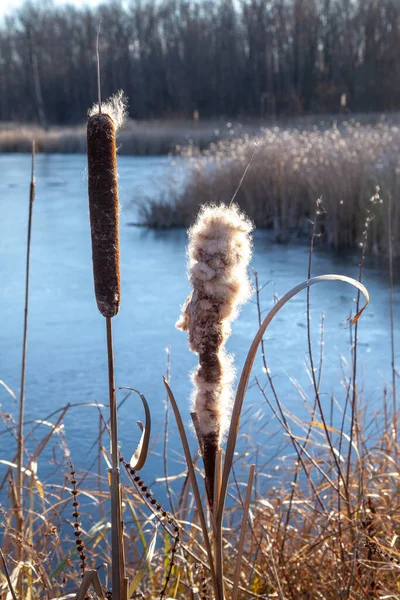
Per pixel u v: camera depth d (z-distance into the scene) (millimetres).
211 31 54906
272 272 9766
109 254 1218
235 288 1283
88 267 10398
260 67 51375
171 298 8648
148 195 16062
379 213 10594
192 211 13867
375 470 2996
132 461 1323
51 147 36062
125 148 31109
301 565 2459
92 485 3951
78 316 7965
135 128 35469
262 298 8445
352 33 47094
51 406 5469
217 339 1311
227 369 1343
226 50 53656
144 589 2492
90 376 6094
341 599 2238
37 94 57125
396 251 10227
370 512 2559
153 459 4508
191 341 1327
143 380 5961
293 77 49656
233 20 54062
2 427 4996
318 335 6902
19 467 2439
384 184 10508
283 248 11539
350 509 2629
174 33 56125
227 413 1369
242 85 52781
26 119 60000
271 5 51375
